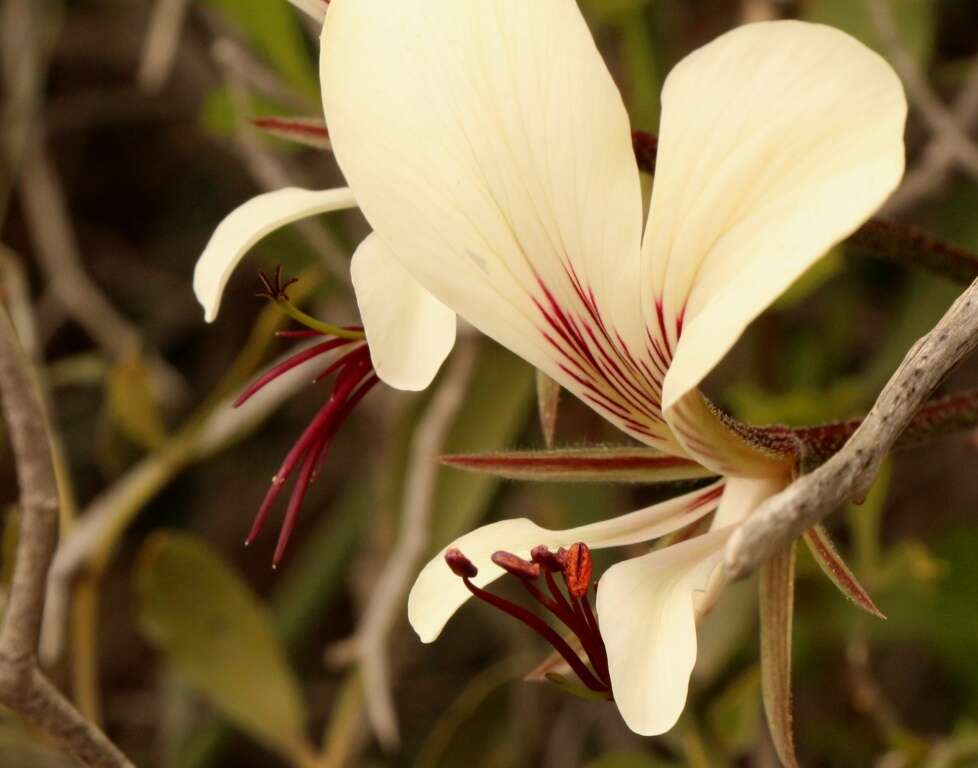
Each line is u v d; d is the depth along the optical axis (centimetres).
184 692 37
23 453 24
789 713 22
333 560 38
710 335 21
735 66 21
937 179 32
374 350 23
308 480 23
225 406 33
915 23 31
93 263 48
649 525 23
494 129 22
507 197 22
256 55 36
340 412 24
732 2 36
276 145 33
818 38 21
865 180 21
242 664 30
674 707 21
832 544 22
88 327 40
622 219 22
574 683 22
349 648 29
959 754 29
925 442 23
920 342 21
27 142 40
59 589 30
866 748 31
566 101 22
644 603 22
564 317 22
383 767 41
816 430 23
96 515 31
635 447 23
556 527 34
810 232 21
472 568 22
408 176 22
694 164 21
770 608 22
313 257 33
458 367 31
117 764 24
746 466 23
